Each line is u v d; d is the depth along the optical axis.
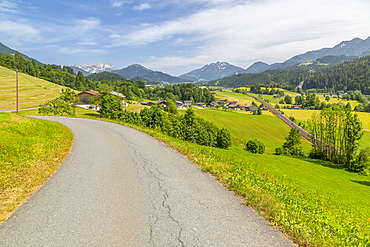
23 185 6.77
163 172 8.25
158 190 6.54
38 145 11.78
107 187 6.77
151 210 5.30
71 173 8.14
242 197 6.13
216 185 6.99
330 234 4.70
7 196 5.95
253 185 7.06
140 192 6.39
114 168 8.74
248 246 3.99
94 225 4.65
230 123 106.69
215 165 9.13
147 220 4.84
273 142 87.31
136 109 95.31
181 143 14.96
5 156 9.11
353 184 32.69
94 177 7.70
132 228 4.54
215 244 4.03
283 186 9.00
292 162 41.31
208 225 4.66
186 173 8.15
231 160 11.84
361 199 22.59
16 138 12.34
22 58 180.12
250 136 92.94
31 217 4.96
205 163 9.32
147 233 4.36
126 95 154.38
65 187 6.77
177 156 10.70
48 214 5.10
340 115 51.41
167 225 4.65
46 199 5.90
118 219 4.89
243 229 4.55
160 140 14.91
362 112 140.50
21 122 16.81
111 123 26.45
